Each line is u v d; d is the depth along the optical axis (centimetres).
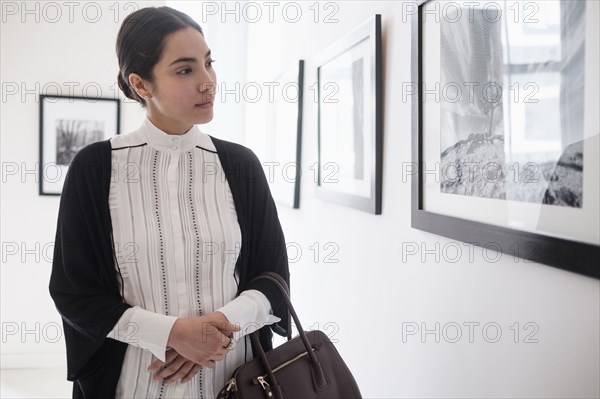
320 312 234
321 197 222
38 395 326
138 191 114
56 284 111
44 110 372
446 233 122
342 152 199
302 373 115
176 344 106
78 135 377
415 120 137
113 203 112
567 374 89
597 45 79
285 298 120
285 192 287
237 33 411
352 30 182
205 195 118
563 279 89
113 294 112
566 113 85
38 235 376
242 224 122
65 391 334
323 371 118
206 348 106
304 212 256
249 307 114
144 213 113
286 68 287
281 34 300
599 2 78
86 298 109
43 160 373
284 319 126
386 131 162
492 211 106
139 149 117
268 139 333
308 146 248
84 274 110
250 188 125
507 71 101
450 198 123
